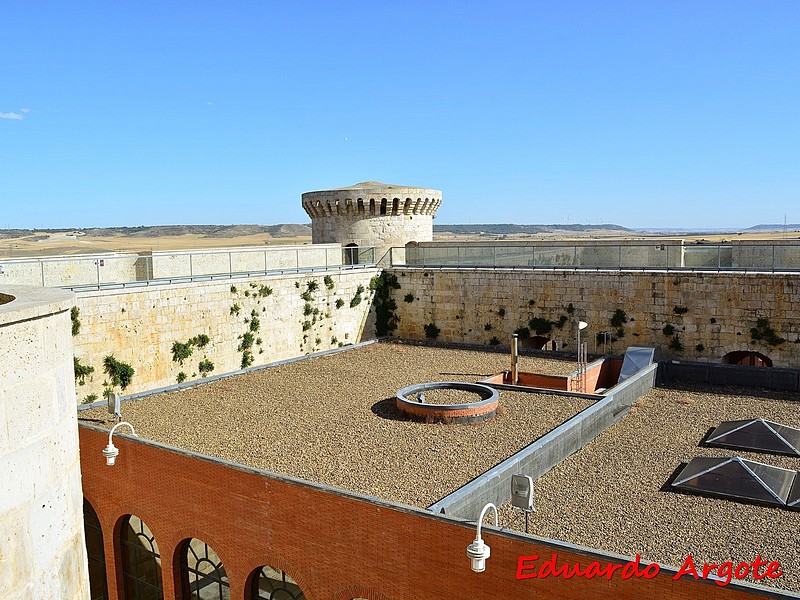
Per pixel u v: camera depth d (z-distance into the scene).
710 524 16.22
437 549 14.80
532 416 24.52
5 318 6.52
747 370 31.55
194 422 24.62
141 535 21.80
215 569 19.98
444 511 15.30
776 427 22.80
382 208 54.25
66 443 7.64
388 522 15.50
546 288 42.81
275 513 17.52
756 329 36.50
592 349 41.44
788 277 35.41
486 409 24.23
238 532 18.36
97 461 22.11
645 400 28.97
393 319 49.19
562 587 13.30
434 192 56.31
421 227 56.38
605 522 16.41
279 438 22.55
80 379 32.12
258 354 41.12
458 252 48.16
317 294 44.84
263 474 17.61
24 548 6.88
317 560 16.83
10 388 6.68
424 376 33.22
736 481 18.22
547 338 43.34
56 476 7.38
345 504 16.16
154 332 35.34
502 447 21.19
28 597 6.91
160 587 21.47
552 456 20.42
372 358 38.53
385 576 15.69
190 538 19.92
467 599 14.49
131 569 22.38
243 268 43.09
